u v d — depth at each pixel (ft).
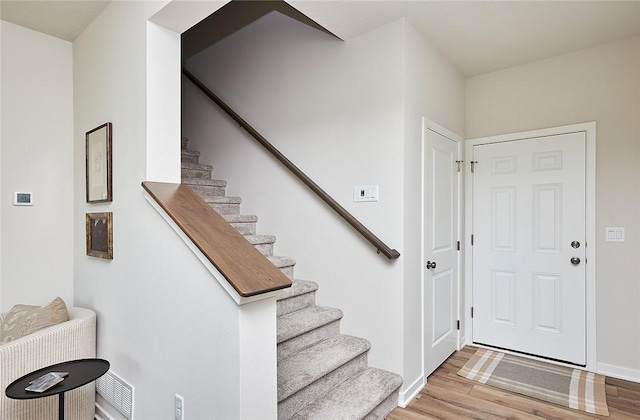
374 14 7.20
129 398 6.20
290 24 9.31
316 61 8.75
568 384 8.08
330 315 7.84
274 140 9.64
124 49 6.65
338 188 8.28
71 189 8.70
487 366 9.02
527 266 9.70
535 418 6.79
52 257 8.39
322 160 8.59
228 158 10.89
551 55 9.25
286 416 5.84
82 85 8.27
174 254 5.30
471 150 10.61
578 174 8.99
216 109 11.29
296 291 7.96
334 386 6.82
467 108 10.71
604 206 8.66
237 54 10.70
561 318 9.20
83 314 7.09
